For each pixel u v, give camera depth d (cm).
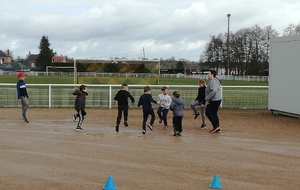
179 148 1079
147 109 1324
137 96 2169
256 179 784
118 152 1009
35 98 2109
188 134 1326
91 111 1961
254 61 8912
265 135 1330
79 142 1138
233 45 8988
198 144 1145
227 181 766
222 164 903
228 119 1739
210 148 1088
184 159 945
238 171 843
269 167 884
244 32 8981
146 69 3191
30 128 1380
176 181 758
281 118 1789
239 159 959
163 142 1166
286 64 1814
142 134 1305
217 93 1342
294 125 1575
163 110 1433
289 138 1277
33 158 929
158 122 1600
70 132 1313
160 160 928
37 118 1652
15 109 1978
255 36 8912
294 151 1068
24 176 779
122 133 1317
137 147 1080
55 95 2155
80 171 820
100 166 862
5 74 8331
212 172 830
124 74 3184
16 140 1148
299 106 1731
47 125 1462
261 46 8900
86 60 3097
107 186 693
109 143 1132
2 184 725
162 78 6619
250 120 1714
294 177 804
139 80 3159
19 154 969
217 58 9144
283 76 1839
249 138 1265
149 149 1056
